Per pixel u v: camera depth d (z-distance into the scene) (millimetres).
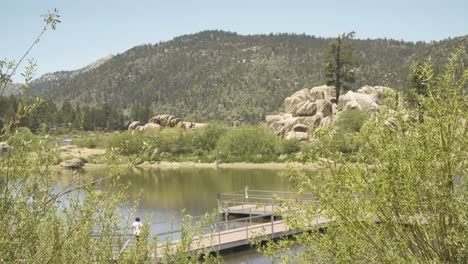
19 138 4988
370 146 6910
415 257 6176
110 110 174750
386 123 6969
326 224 7262
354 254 6707
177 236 22594
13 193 4961
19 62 4809
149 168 77750
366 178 6648
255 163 76562
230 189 49688
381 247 6613
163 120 115688
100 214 5824
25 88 4930
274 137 81438
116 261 5875
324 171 7160
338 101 83562
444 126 6414
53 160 5289
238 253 21609
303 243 7480
